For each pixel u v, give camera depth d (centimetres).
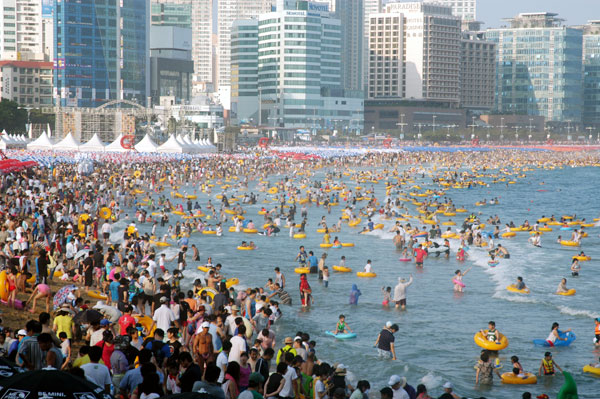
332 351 3347
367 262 5425
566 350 3500
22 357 1972
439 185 14300
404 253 6150
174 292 3325
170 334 2312
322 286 4903
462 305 4416
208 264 5078
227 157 17562
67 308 2908
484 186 14662
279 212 9288
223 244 6700
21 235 4559
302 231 7350
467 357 3369
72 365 1962
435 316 4131
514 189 14150
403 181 14638
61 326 2623
